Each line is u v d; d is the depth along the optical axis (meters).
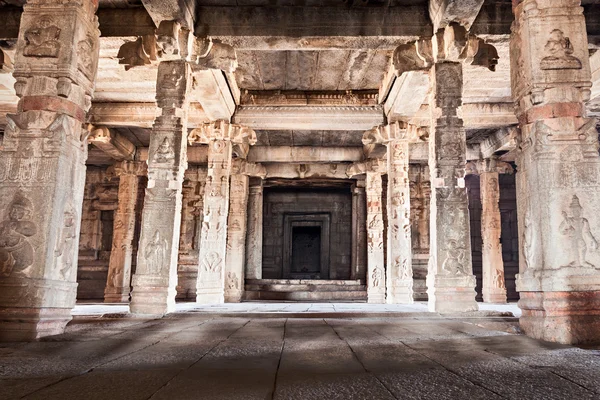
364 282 22.47
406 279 14.40
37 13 6.55
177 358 4.10
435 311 9.35
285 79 14.44
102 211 23.47
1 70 10.88
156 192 9.98
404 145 14.81
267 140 19.77
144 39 9.87
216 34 10.26
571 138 5.84
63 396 2.71
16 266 5.88
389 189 14.83
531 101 6.08
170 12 9.33
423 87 12.16
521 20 6.44
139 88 14.14
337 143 20.17
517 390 2.92
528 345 5.00
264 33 10.24
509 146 17.30
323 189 26.06
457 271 9.49
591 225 5.61
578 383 3.12
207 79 11.77
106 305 14.61
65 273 6.29
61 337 5.70
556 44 6.10
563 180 5.74
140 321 8.30
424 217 22.31
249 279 22.31
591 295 5.39
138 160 20.27
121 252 19.84
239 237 18.77
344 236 25.67
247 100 15.30
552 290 5.46
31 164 6.14
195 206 22.31
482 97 14.58
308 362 3.93
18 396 2.70
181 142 10.13
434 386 3.02
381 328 6.98
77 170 6.59
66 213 6.32
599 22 10.02
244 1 10.22
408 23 10.17
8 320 5.57
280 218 26.30
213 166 14.66
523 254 6.12
